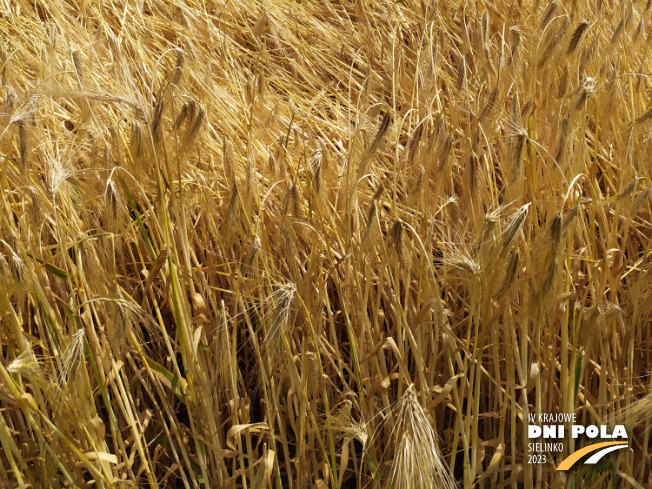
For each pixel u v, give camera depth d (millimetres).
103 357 2074
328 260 2314
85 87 2139
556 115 2463
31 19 3459
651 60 3076
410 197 2139
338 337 2531
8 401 2025
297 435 2186
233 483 2268
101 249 1982
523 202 2453
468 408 2104
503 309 1938
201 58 2969
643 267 2533
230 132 2613
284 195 2127
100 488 2098
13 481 2225
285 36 3621
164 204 1960
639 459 2486
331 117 3217
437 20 3660
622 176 2361
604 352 2273
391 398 2469
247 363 2400
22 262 1817
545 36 2553
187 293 2377
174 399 2443
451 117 2676
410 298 2277
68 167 1954
